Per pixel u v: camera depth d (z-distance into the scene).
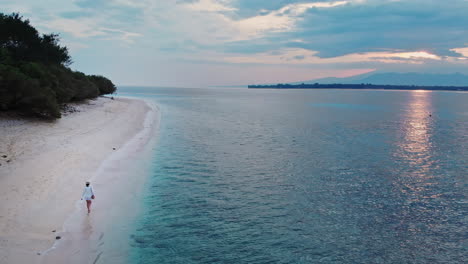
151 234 13.38
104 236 12.65
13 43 59.78
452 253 12.93
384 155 30.38
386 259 12.41
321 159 28.25
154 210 15.77
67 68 75.81
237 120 59.66
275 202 17.83
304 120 61.97
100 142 28.67
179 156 27.45
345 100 166.25
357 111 89.38
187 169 23.56
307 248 13.02
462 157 29.81
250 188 20.05
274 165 25.83
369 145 35.56
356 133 45.06
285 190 19.88
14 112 35.22
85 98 71.06
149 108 75.94
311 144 35.59
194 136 38.78
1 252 10.29
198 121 55.62
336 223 15.39
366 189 20.39
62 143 25.78
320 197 18.81
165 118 58.44
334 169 24.97
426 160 28.52
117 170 21.30
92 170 20.28
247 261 11.88
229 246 12.90
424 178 22.98
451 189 20.62
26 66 46.69
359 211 16.88
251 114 73.75
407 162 27.64
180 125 48.81
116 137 32.47
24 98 33.81
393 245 13.46
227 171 23.62
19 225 12.12
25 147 22.98
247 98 177.75
